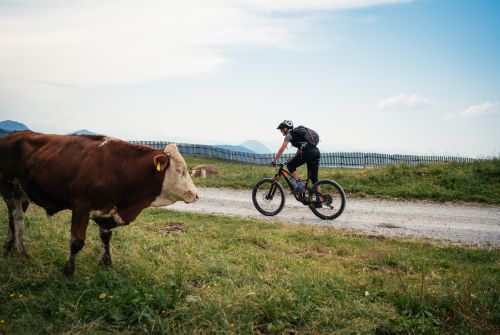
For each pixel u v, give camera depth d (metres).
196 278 6.71
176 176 6.56
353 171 18.70
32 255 7.09
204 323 5.25
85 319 5.30
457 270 7.60
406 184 15.84
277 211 12.27
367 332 5.25
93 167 6.34
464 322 5.59
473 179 15.77
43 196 6.73
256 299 5.73
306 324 5.38
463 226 11.40
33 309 5.48
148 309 5.39
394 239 9.96
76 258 7.14
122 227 9.61
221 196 15.88
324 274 6.95
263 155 41.22
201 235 9.64
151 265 7.02
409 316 5.64
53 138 6.79
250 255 8.02
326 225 11.27
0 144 6.96
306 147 11.58
